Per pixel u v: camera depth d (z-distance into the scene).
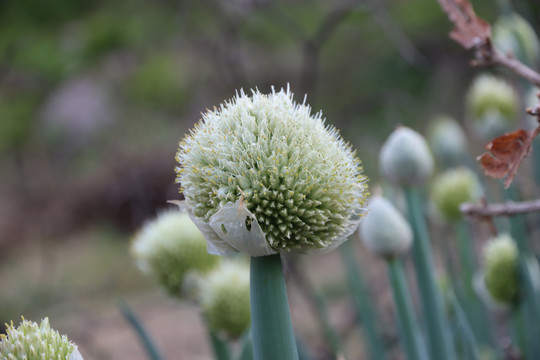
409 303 0.37
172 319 0.96
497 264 0.39
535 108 0.28
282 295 0.27
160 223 0.39
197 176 0.27
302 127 0.27
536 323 0.39
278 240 0.27
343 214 0.28
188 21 0.93
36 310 0.93
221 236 0.26
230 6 0.88
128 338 0.88
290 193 0.26
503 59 0.31
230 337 0.37
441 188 0.48
